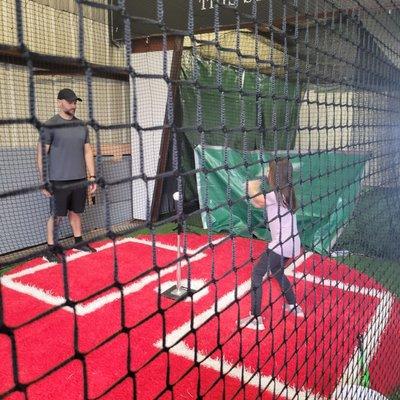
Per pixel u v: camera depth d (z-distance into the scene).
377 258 3.36
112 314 2.91
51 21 4.62
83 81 4.95
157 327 2.74
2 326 0.79
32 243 4.31
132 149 5.42
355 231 3.15
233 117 5.23
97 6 0.88
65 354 2.42
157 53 5.21
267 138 5.05
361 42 2.26
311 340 2.57
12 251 4.16
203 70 5.36
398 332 2.74
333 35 2.18
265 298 3.11
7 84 4.21
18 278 3.48
